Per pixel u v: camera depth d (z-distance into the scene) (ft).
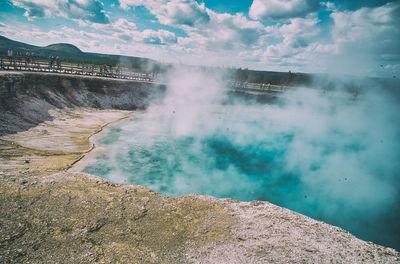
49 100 105.60
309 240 31.24
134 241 29.91
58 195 36.78
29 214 31.50
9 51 107.55
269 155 96.07
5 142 65.26
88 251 27.12
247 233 32.60
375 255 28.96
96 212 34.19
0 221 29.22
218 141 107.65
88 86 133.39
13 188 36.65
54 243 27.61
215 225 34.68
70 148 74.23
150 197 40.70
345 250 29.66
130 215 34.65
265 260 27.20
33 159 60.23
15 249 25.82
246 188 67.87
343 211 59.47
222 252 28.84
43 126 86.07
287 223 35.22
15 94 87.76
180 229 33.45
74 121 101.86
